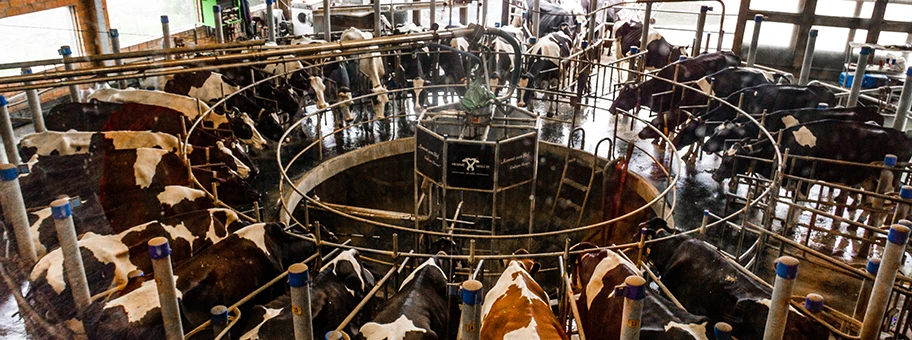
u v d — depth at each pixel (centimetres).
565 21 2103
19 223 538
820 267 799
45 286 496
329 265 688
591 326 644
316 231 691
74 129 979
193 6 1501
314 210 1077
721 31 1591
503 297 633
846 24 1509
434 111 917
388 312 613
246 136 1057
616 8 2338
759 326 598
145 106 1015
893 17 1526
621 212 1078
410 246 1133
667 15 2773
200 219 719
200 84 1164
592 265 696
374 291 634
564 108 1380
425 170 862
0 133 751
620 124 1280
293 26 1789
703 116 1149
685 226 909
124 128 987
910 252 802
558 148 1150
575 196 1156
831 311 632
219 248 660
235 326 638
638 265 695
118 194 742
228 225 739
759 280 650
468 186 828
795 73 1609
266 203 964
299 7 1792
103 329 492
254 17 1814
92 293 574
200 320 605
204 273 621
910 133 1106
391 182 1195
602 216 1081
